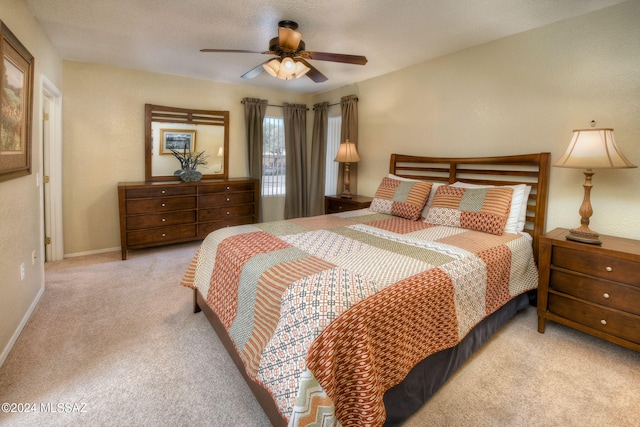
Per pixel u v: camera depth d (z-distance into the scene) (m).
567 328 2.41
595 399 1.69
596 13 2.39
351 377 1.23
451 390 1.74
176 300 2.78
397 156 3.88
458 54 3.28
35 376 1.79
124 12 2.51
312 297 1.36
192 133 4.53
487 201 2.67
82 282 3.11
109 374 1.83
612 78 2.34
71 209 3.89
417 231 2.64
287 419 1.20
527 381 1.82
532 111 2.78
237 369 1.89
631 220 2.32
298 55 2.51
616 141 2.35
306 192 5.46
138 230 3.88
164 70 4.13
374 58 3.50
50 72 3.13
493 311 2.10
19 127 2.16
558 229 2.54
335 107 4.99
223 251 2.15
